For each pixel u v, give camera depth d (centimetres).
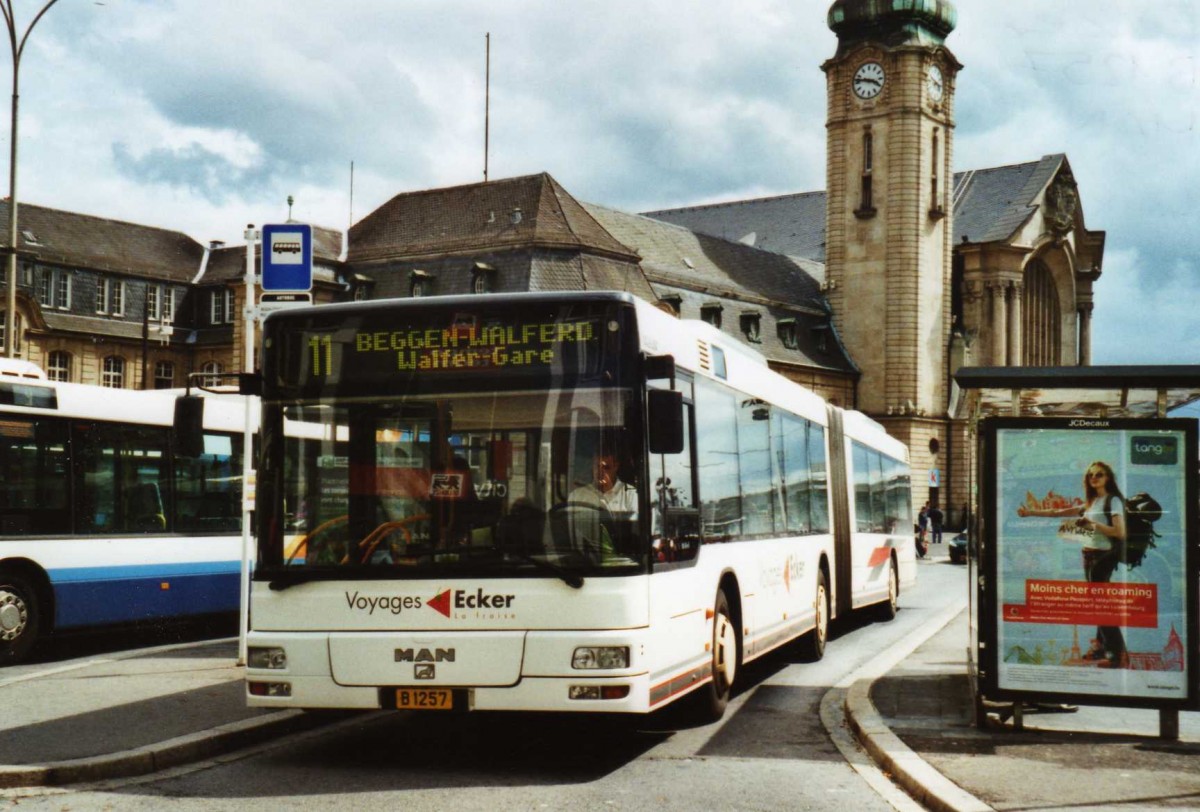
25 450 1602
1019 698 1069
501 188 7094
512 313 968
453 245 6938
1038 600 1067
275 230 1327
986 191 9256
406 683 942
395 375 976
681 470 1070
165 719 1110
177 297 8606
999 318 8800
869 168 8450
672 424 951
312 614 962
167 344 8444
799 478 1630
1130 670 1049
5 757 952
